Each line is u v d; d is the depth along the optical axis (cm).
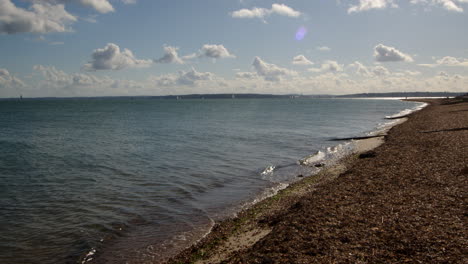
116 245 1077
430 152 2120
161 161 2530
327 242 864
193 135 4284
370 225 956
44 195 1644
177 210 1403
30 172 2170
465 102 10588
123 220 1293
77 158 2683
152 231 1185
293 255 812
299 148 3133
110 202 1521
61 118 7894
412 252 772
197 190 1716
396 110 11000
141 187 1781
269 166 2309
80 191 1711
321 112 10544
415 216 995
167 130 4972
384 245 823
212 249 1005
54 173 2139
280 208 1334
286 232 966
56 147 3297
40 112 10788
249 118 7769
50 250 1048
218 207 1434
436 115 5778
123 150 3077
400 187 1357
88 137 4144
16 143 3597
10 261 974
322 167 2206
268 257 820
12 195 1642
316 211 1120
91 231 1189
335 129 4988
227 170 2198
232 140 3759
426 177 1484
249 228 1153
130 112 11019
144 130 4994
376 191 1330
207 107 15950
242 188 1742
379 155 2244
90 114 9725
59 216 1341
